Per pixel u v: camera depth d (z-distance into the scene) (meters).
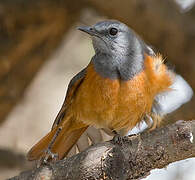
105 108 10.69
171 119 12.98
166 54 14.46
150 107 10.79
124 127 11.10
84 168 9.07
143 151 9.09
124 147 9.15
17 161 15.45
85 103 10.77
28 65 15.39
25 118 17.50
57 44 15.79
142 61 10.70
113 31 11.05
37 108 17.80
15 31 14.90
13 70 15.27
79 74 10.96
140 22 14.36
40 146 11.12
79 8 15.19
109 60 10.77
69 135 11.45
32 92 18.08
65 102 11.12
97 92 10.63
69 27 15.70
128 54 10.81
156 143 9.09
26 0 14.72
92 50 18.92
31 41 15.10
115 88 10.56
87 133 11.66
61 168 9.19
